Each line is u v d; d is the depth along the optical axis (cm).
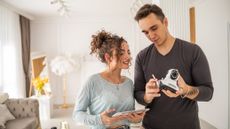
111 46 124
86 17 558
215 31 314
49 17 554
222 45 304
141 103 129
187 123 120
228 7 297
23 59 509
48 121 421
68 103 565
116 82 132
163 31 118
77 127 379
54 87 565
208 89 112
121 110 127
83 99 128
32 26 556
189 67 119
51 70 560
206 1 332
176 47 122
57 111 500
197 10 348
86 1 416
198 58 117
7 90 436
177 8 189
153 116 127
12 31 454
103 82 128
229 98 297
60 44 562
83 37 562
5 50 429
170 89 111
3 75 420
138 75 136
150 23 114
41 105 438
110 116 119
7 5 422
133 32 549
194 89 107
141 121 129
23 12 489
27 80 521
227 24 295
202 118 369
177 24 188
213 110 334
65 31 562
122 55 126
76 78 564
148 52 132
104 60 131
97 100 126
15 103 334
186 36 188
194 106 122
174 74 111
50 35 560
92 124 120
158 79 125
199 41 344
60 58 527
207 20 330
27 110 332
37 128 334
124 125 129
